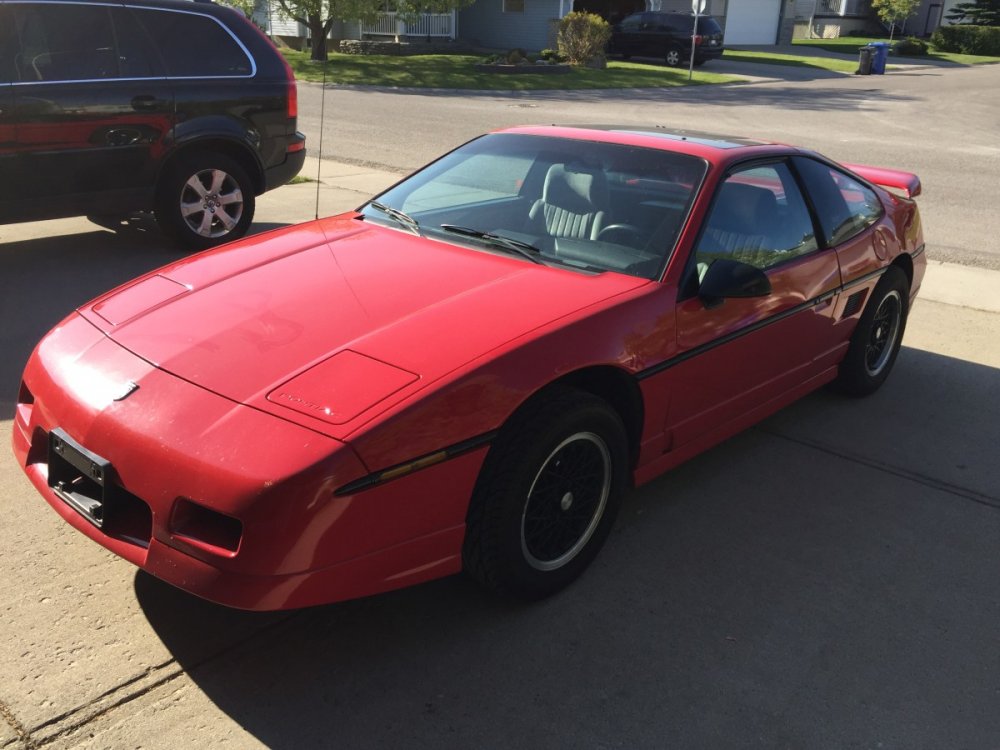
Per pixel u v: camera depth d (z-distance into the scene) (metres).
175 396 2.58
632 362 3.07
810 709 2.63
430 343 2.73
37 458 2.94
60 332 3.13
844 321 4.47
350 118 16.41
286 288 3.16
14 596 2.93
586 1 36.12
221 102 7.05
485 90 22.97
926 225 9.38
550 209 3.68
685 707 2.61
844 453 4.31
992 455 4.36
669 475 4.03
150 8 6.69
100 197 6.64
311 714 2.51
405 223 3.80
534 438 2.73
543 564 3.00
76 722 2.43
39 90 6.16
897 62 38.03
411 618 2.95
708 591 3.17
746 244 3.69
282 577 2.33
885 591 3.23
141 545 2.52
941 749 2.50
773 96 23.05
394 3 27.22
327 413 2.45
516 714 2.55
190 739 2.39
